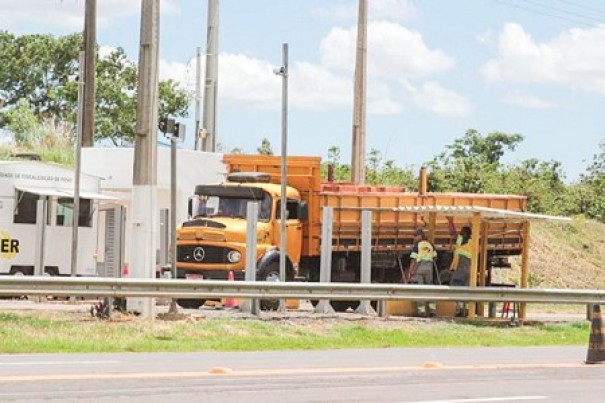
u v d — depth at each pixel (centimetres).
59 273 3919
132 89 7181
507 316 3919
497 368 2361
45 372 2009
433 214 3947
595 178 7781
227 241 3619
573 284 5888
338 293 3319
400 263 4069
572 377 2241
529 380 2162
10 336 2662
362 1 4612
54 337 2684
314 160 3831
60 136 5700
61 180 3931
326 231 3588
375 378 2088
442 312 3753
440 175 6712
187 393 1781
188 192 4228
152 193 3152
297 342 2923
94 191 4022
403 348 2961
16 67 7719
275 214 3703
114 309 3131
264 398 1766
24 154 4556
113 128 6956
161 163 4175
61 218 3925
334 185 3922
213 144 4938
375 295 3388
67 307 3325
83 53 3644
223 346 2781
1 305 3350
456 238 4125
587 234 6606
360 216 3912
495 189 6762
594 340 2533
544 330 3559
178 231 3694
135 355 2473
